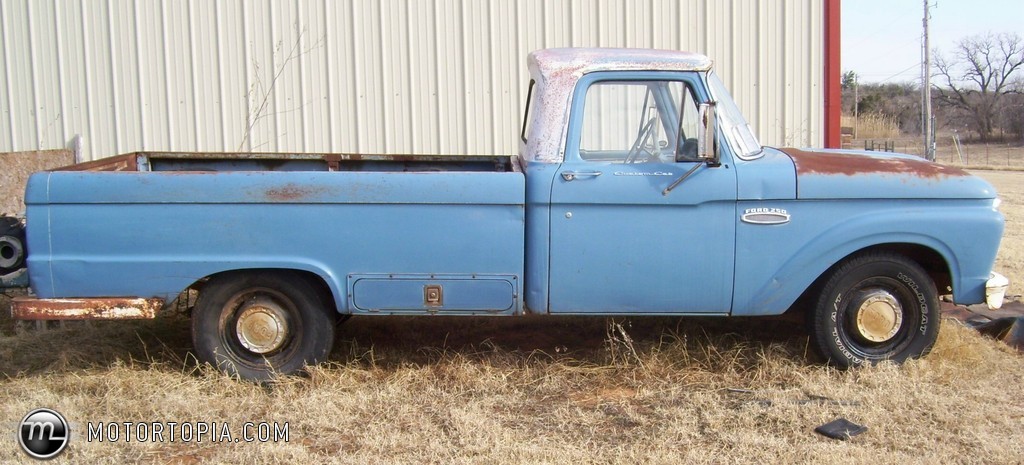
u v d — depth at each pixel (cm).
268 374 489
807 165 485
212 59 767
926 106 3631
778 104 761
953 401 455
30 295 485
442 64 765
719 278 480
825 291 495
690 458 391
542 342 564
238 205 471
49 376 499
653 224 475
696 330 571
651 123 493
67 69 772
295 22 763
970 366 509
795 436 414
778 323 584
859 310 495
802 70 759
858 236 479
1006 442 406
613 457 394
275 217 473
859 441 410
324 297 495
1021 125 4700
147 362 518
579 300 480
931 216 481
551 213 472
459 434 420
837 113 761
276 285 488
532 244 475
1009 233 1127
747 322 588
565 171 471
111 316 473
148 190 468
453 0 759
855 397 459
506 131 771
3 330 604
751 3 754
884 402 453
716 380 497
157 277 473
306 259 475
